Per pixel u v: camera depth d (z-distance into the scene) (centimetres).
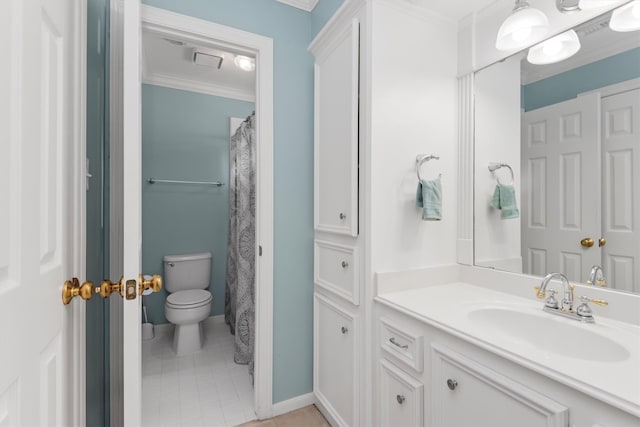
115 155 137
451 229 156
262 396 171
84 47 87
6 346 48
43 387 61
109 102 136
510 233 139
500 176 143
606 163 111
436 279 148
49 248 65
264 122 171
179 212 289
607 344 89
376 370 131
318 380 178
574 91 118
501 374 82
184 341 244
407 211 142
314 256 182
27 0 54
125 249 71
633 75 103
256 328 174
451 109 157
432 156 143
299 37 183
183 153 289
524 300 125
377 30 135
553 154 126
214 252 304
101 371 132
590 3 109
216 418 171
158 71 270
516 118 137
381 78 136
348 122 144
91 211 116
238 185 248
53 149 67
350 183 142
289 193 179
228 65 259
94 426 120
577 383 67
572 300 107
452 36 157
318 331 178
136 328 72
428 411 105
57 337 69
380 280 132
